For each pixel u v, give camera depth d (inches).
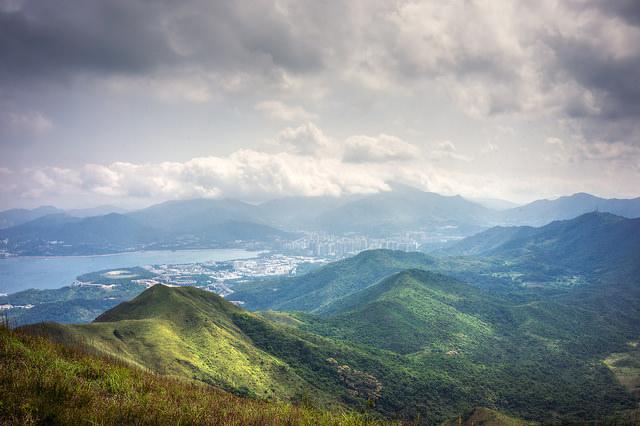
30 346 1093.1
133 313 6092.5
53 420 696.4
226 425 856.3
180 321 5876.0
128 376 1093.8
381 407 5634.8
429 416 5570.9
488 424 4990.2
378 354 7657.5
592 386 7824.8
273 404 1368.1
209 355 5123.0
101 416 739.4
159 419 798.5
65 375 900.6
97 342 4178.2
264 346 6505.9
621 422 5743.1
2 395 714.2
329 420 1129.4
